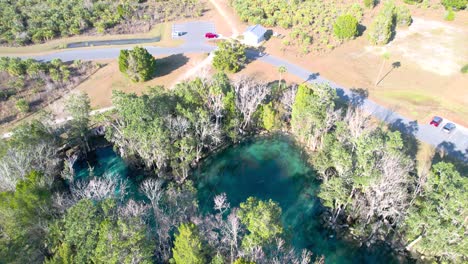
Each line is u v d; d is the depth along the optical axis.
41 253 57.66
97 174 86.75
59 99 106.19
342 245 73.31
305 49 125.50
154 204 65.25
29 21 139.75
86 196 65.00
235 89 95.81
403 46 128.00
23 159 71.06
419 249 68.50
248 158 93.44
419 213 63.62
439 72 114.19
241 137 99.06
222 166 91.31
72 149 92.12
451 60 119.75
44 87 109.62
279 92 103.19
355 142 74.19
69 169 77.88
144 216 65.94
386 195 68.94
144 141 77.31
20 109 99.25
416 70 115.44
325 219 78.06
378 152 68.81
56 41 134.88
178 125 81.38
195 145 85.94
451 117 95.94
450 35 133.75
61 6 150.12
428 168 82.62
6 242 56.44
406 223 67.19
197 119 84.75
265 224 51.12
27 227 58.38
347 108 99.31
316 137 90.94
